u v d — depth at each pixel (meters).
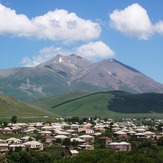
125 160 170.00
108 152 179.88
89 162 170.62
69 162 173.12
